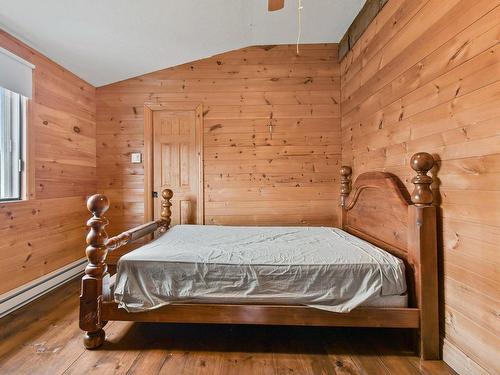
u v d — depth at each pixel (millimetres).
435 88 1596
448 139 1484
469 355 1342
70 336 1761
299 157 3287
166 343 1690
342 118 3227
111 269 3127
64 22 2242
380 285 1553
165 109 3332
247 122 3293
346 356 1573
